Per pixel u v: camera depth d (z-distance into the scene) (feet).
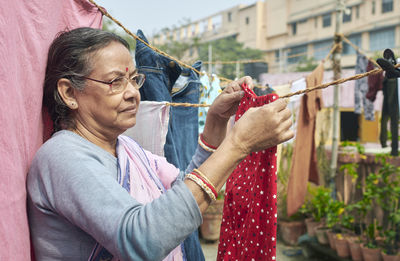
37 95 3.37
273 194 3.39
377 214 14.19
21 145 3.07
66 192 2.76
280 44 118.52
